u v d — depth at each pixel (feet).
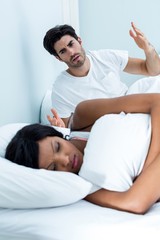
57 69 7.38
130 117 3.13
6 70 4.22
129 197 2.61
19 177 2.66
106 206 2.73
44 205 2.71
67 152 3.00
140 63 5.75
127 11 7.75
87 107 3.61
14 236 2.67
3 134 3.26
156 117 3.03
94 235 2.40
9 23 4.35
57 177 2.70
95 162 2.82
